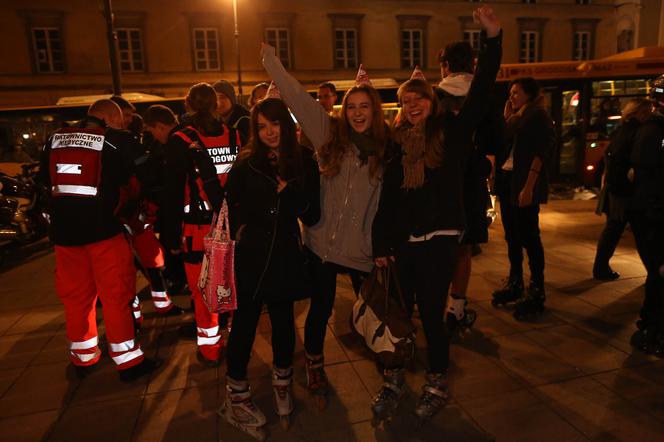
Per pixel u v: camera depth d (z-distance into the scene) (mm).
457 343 3316
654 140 2902
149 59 25500
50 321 4086
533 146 3494
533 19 29172
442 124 2316
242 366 2389
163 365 3178
